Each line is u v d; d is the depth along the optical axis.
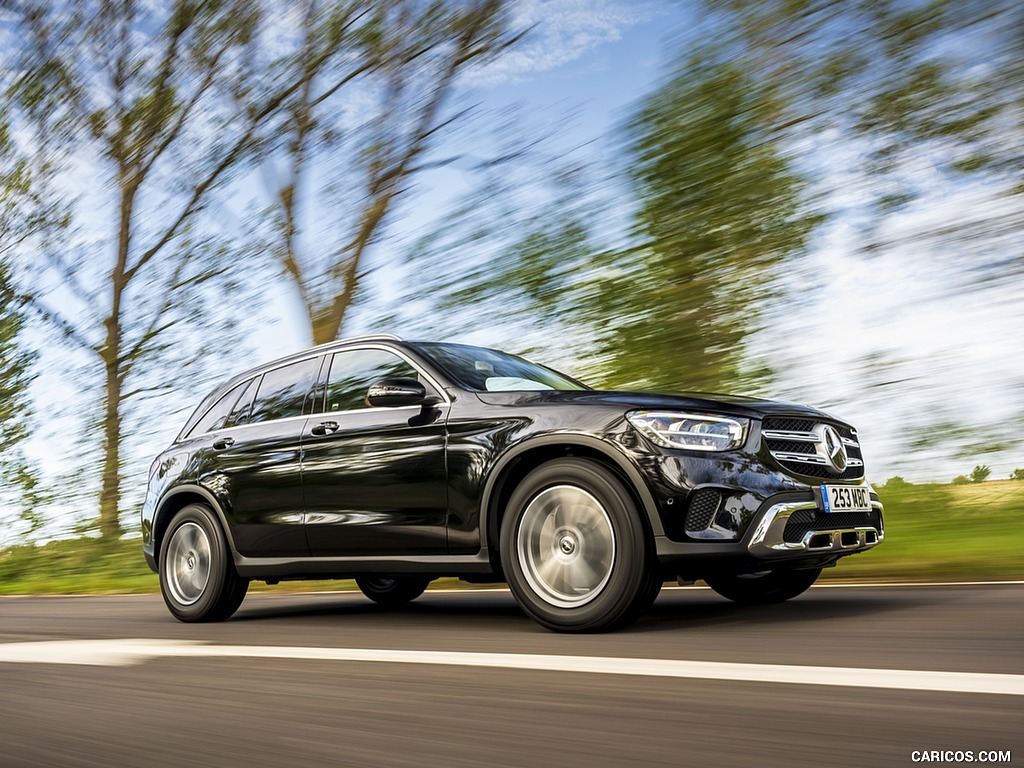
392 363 5.23
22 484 12.78
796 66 8.30
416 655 3.65
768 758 2.01
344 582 8.91
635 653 3.48
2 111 13.70
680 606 5.24
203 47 11.86
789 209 8.30
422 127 10.35
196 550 5.87
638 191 8.91
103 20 12.68
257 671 3.45
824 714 2.36
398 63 10.56
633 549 4.01
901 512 7.57
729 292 8.48
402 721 2.54
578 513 4.18
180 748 2.37
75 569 12.10
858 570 6.50
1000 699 2.41
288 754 2.25
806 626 4.04
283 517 5.39
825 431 4.48
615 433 4.15
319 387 5.54
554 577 4.23
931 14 7.72
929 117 7.81
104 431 13.05
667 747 2.15
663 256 8.73
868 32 8.00
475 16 10.31
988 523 7.12
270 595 8.22
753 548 4.03
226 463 5.75
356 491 5.05
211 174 12.19
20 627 5.76
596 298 8.97
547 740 2.27
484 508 4.54
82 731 2.62
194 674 3.45
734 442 4.13
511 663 3.36
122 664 3.78
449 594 7.16
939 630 3.72
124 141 12.88
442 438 4.73
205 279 12.42
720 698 2.61
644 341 8.73
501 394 4.70
